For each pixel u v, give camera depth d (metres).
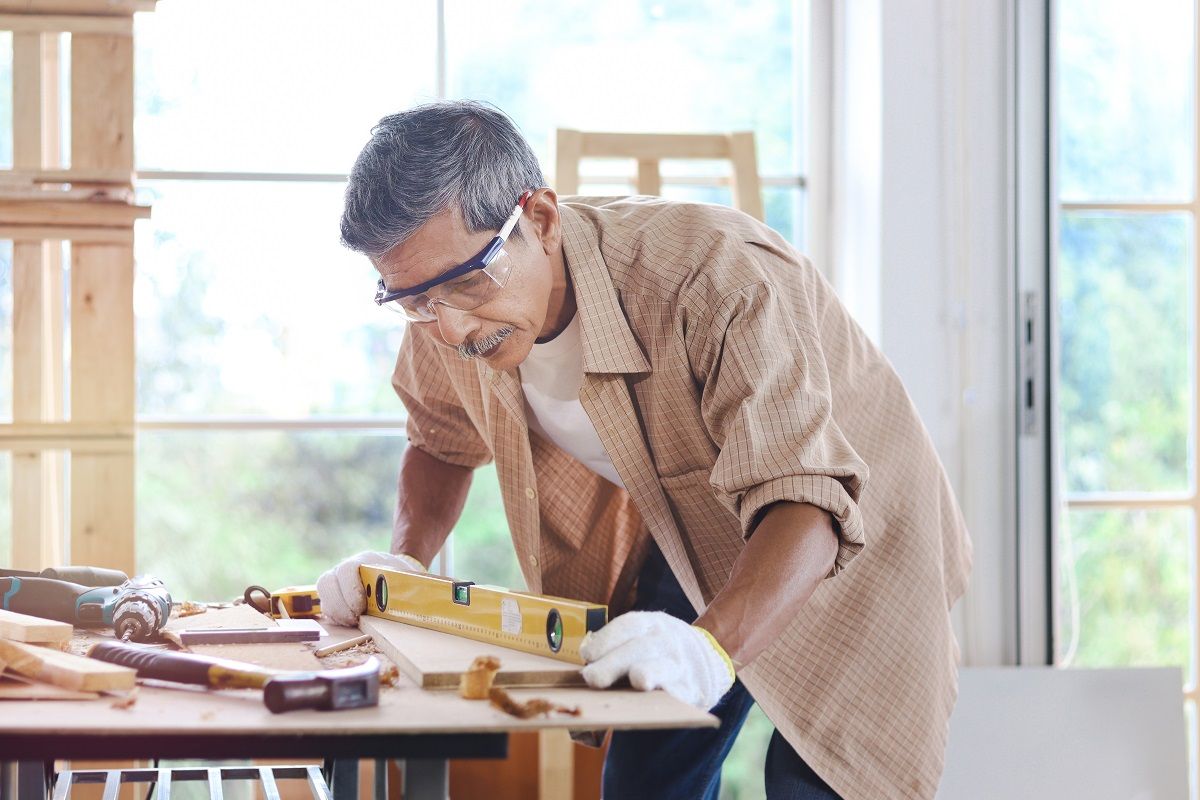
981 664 2.30
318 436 2.45
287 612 1.38
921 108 2.30
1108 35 2.43
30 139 2.10
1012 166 2.31
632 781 1.54
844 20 2.51
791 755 1.34
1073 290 2.42
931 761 1.31
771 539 1.02
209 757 0.78
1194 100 2.44
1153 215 2.44
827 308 1.37
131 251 2.10
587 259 1.24
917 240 2.30
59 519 2.34
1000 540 2.31
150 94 2.39
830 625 1.32
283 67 2.43
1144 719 2.23
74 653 1.05
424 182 1.07
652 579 1.59
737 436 1.06
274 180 2.42
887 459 1.38
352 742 0.80
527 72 2.49
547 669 0.92
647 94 2.52
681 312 1.17
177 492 2.41
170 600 1.21
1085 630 2.43
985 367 2.31
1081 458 2.43
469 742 0.81
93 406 2.08
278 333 2.43
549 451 1.52
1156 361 2.44
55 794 1.50
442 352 1.52
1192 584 2.45
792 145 2.58
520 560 1.58
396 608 1.25
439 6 2.46
